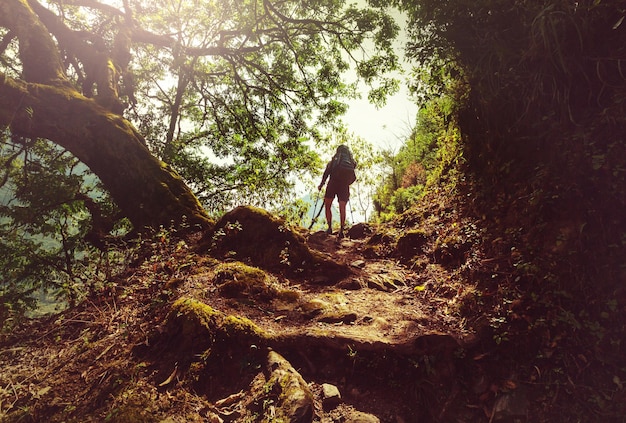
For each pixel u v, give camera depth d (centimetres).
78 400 238
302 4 1195
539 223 344
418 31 491
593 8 327
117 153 599
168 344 284
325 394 249
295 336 290
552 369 255
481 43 420
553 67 362
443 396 256
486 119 477
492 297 328
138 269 430
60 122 607
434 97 596
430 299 385
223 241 473
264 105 1504
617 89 330
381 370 272
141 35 1088
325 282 438
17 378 267
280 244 476
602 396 239
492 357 274
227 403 235
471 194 500
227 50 1250
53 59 702
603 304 276
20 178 908
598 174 319
